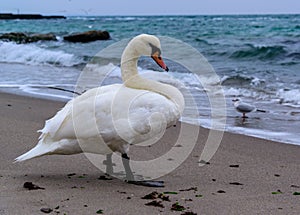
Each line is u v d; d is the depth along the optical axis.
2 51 22.97
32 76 16.11
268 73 15.55
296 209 4.62
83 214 4.31
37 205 4.50
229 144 7.49
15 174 5.55
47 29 52.81
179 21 64.50
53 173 5.65
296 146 7.41
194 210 4.52
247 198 4.93
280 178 5.75
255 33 33.91
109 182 5.37
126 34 38.72
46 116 9.38
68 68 18.80
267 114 9.93
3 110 9.94
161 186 5.28
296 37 28.55
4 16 103.12
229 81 13.75
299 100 11.37
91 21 78.06
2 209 4.37
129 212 4.40
